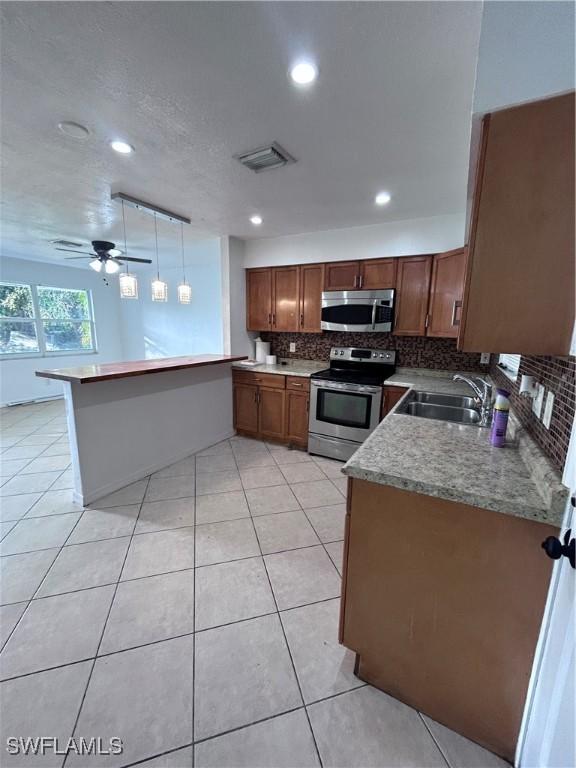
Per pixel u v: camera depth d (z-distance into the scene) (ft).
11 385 17.20
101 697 3.91
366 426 10.44
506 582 3.27
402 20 3.42
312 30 3.56
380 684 4.08
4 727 3.61
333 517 7.68
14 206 9.46
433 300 10.00
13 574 5.77
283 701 3.93
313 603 5.30
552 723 2.61
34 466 10.21
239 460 10.91
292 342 13.88
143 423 9.45
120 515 7.63
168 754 3.43
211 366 11.92
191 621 4.93
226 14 3.38
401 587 3.78
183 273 18.88
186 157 6.41
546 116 3.03
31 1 3.25
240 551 6.46
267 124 5.32
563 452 3.20
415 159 6.38
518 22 2.86
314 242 11.75
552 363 3.82
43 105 4.89
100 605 5.17
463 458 4.13
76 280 19.89
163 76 4.28
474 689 3.54
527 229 3.25
